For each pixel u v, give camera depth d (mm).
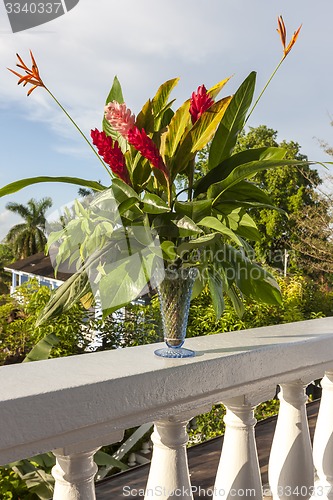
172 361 1181
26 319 4195
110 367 1096
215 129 1331
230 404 1348
